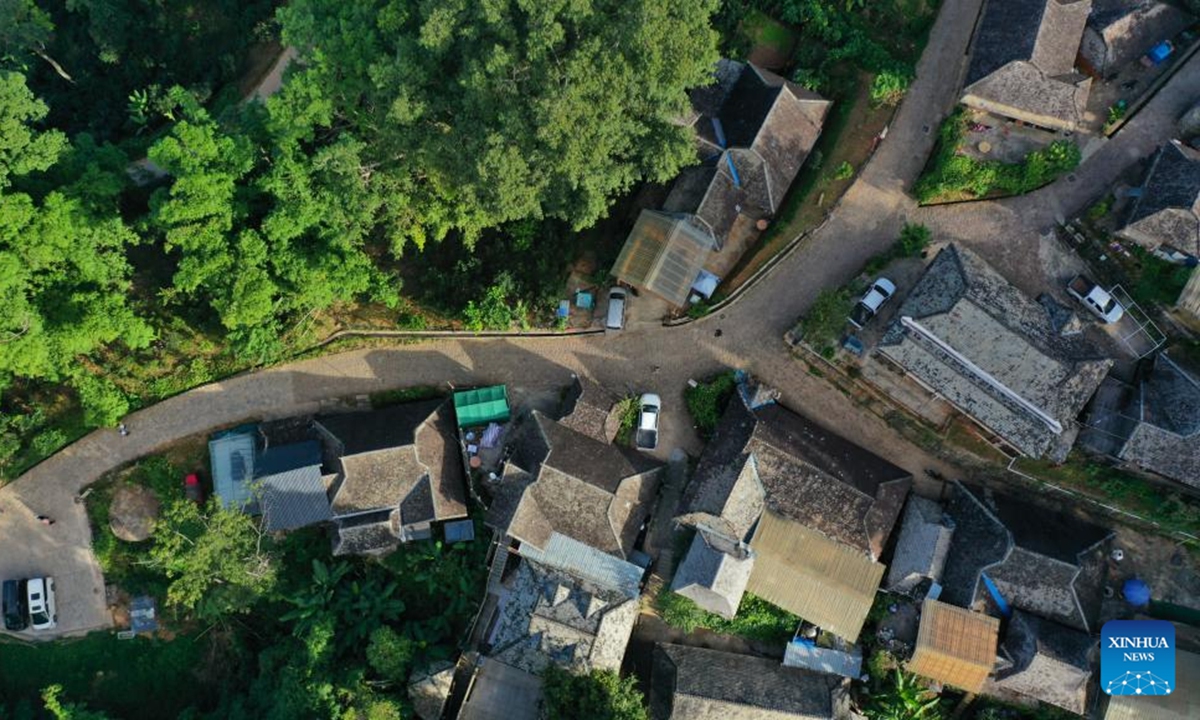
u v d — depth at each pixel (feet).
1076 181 191.62
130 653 205.67
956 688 185.78
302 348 204.23
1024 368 175.11
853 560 183.93
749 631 190.29
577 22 157.79
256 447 199.62
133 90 239.91
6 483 207.51
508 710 181.57
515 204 167.53
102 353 206.08
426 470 191.01
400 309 203.21
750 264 198.29
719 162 193.26
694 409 194.39
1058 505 189.37
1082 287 186.09
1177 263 182.50
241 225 182.91
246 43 233.96
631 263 193.26
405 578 197.36
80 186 181.27
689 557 182.70
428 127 170.71
